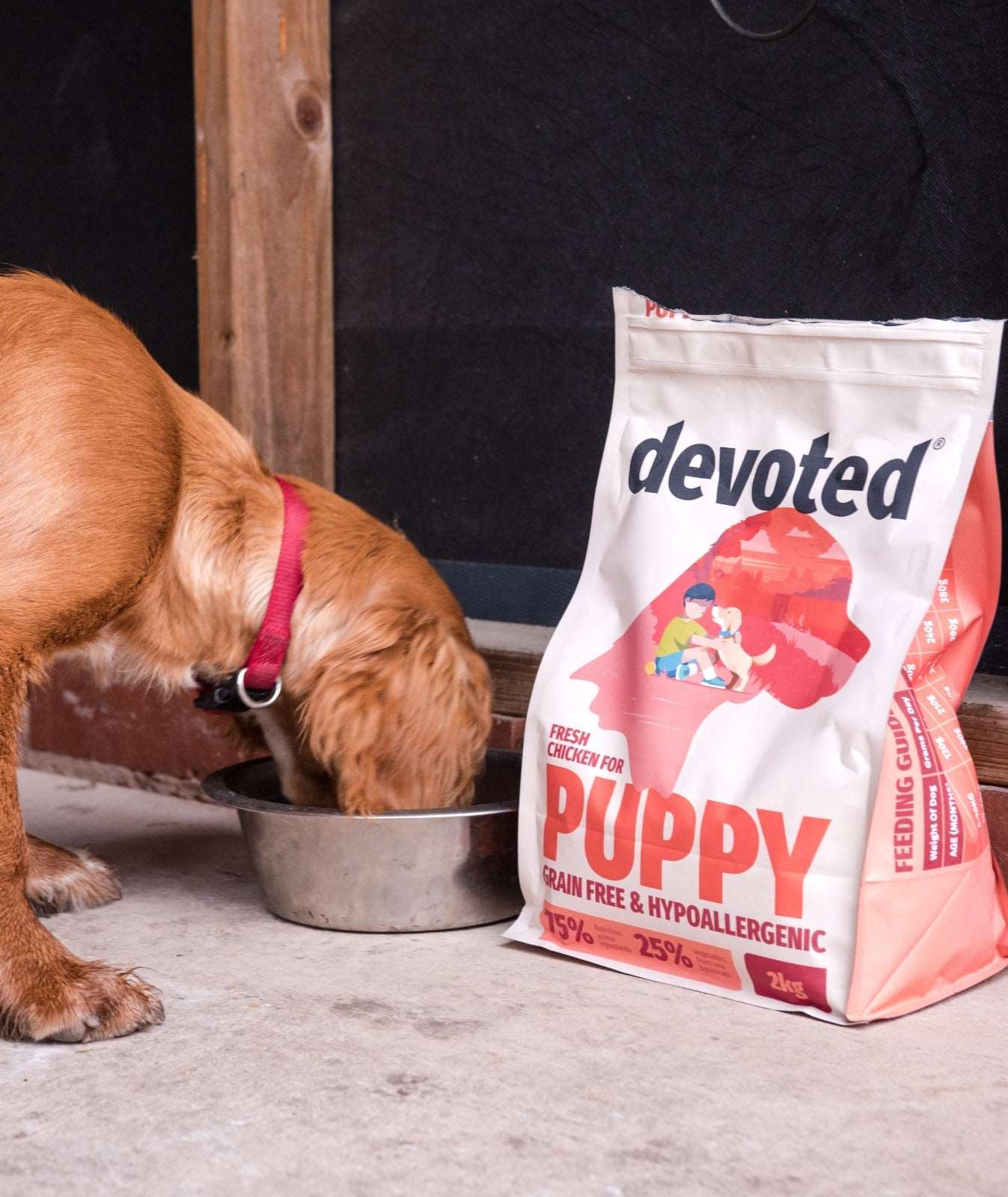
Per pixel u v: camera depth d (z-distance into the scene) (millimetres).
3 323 1847
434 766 2016
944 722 1799
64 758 3102
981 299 2262
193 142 3172
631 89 2568
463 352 2832
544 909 1951
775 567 1819
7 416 1783
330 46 2912
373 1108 1486
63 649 1885
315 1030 1690
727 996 1780
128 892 2275
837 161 2371
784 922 1703
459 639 2061
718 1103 1497
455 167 2793
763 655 1798
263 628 1984
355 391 2990
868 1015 1673
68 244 3441
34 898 2146
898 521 1748
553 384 2723
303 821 2012
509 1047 1637
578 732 1907
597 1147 1404
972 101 2229
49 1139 1427
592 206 2639
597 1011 1743
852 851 1671
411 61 2820
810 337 1824
